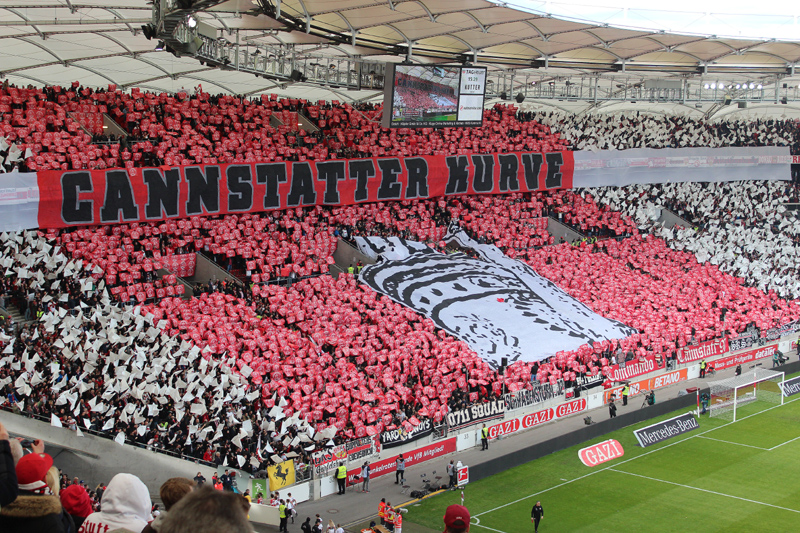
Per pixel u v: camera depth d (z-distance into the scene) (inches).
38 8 1667.1
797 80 3014.3
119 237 1989.4
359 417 1713.8
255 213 2306.8
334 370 1830.7
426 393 1868.8
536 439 1872.5
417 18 2042.3
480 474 1621.6
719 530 1370.6
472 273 2464.3
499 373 2039.9
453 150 2758.4
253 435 1552.7
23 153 1936.5
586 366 2191.2
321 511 1461.6
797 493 1540.4
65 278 1798.7
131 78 2434.8
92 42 2021.4
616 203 3043.8
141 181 2042.3
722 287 2787.9
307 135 2600.9
